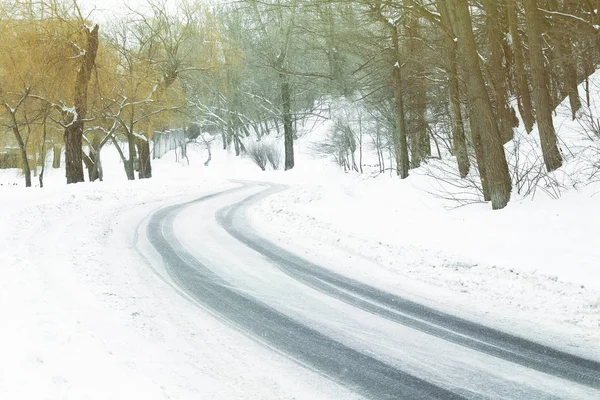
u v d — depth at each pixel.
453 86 19.52
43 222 13.62
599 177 12.63
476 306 7.11
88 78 26.39
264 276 8.88
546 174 13.66
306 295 7.80
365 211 15.25
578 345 5.74
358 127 44.19
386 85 25.84
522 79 19.67
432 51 22.73
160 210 17.05
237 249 10.98
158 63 34.03
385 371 5.25
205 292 7.96
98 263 9.41
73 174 26.50
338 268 9.34
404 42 24.23
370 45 24.83
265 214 15.48
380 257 9.84
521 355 5.55
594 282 7.45
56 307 6.43
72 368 4.59
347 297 7.68
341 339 6.11
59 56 25.48
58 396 4.00
